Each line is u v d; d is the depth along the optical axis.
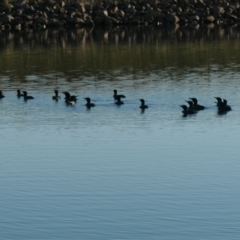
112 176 35.62
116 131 43.53
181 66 66.56
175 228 30.05
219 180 34.81
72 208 31.95
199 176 35.38
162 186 34.19
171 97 52.44
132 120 46.00
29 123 45.81
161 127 44.28
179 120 45.84
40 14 96.06
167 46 78.19
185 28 93.56
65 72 64.69
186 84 57.34
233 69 63.91
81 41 83.12
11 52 76.12
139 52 74.69
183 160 37.84
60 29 94.00
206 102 50.62
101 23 96.75
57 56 73.12
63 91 55.62
